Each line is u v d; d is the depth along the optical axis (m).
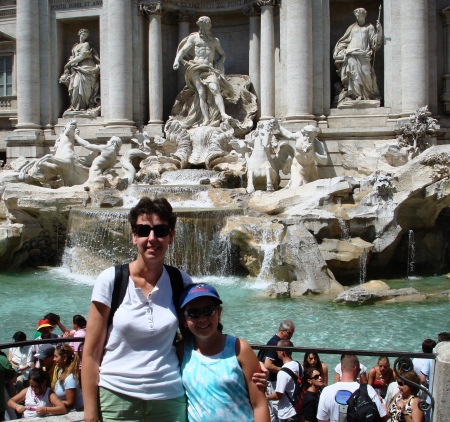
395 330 13.18
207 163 26.72
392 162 24.33
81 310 15.75
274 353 7.98
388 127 25.92
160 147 27.97
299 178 23.05
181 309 4.36
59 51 31.61
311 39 26.97
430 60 27.14
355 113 27.14
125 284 4.37
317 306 15.31
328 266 17.88
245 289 17.56
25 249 22.66
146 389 4.28
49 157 25.02
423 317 14.12
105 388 4.29
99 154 26.62
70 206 22.30
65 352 7.70
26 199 22.23
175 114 29.61
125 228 19.67
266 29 28.34
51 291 18.05
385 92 27.00
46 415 7.12
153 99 29.83
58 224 22.80
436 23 27.27
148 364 4.30
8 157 30.77
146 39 30.42
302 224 18.52
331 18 28.88
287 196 20.23
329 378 10.54
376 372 8.98
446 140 26.97
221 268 19.45
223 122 27.62
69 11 31.00
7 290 18.20
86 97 31.11
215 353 4.42
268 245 18.17
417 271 20.48
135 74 29.89
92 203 22.59
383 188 19.14
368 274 19.47
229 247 19.17
